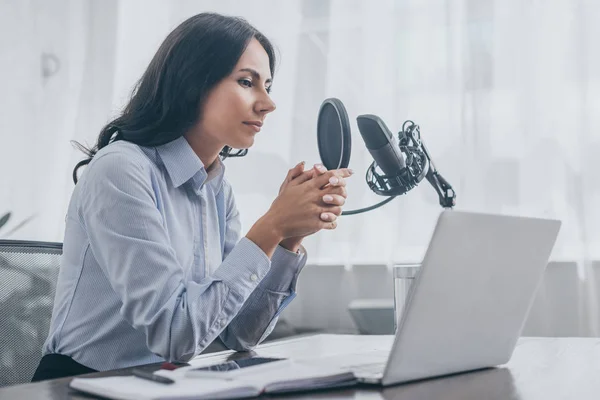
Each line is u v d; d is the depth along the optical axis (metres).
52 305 1.31
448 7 2.53
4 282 1.26
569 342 1.23
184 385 0.69
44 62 2.88
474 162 2.45
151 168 1.16
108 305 1.12
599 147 2.35
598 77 2.38
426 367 0.79
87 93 2.88
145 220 1.03
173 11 2.88
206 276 1.24
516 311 0.87
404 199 2.50
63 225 2.82
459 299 0.77
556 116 2.40
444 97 2.52
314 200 1.00
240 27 1.21
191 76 1.18
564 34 2.42
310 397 0.70
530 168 2.41
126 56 2.89
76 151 2.85
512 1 2.47
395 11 2.60
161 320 0.95
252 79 1.21
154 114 1.24
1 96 2.81
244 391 0.68
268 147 2.71
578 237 2.34
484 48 2.48
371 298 2.54
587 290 2.30
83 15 2.91
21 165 2.81
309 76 2.68
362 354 0.99
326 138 1.17
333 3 2.66
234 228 1.41
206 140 1.26
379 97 2.59
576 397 0.70
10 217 2.78
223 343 1.23
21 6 2.85
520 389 0.74
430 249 0.70
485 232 0.75
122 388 0.68
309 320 2.59
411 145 1.16
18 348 1.24
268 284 1.21
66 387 0.75
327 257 2.59
